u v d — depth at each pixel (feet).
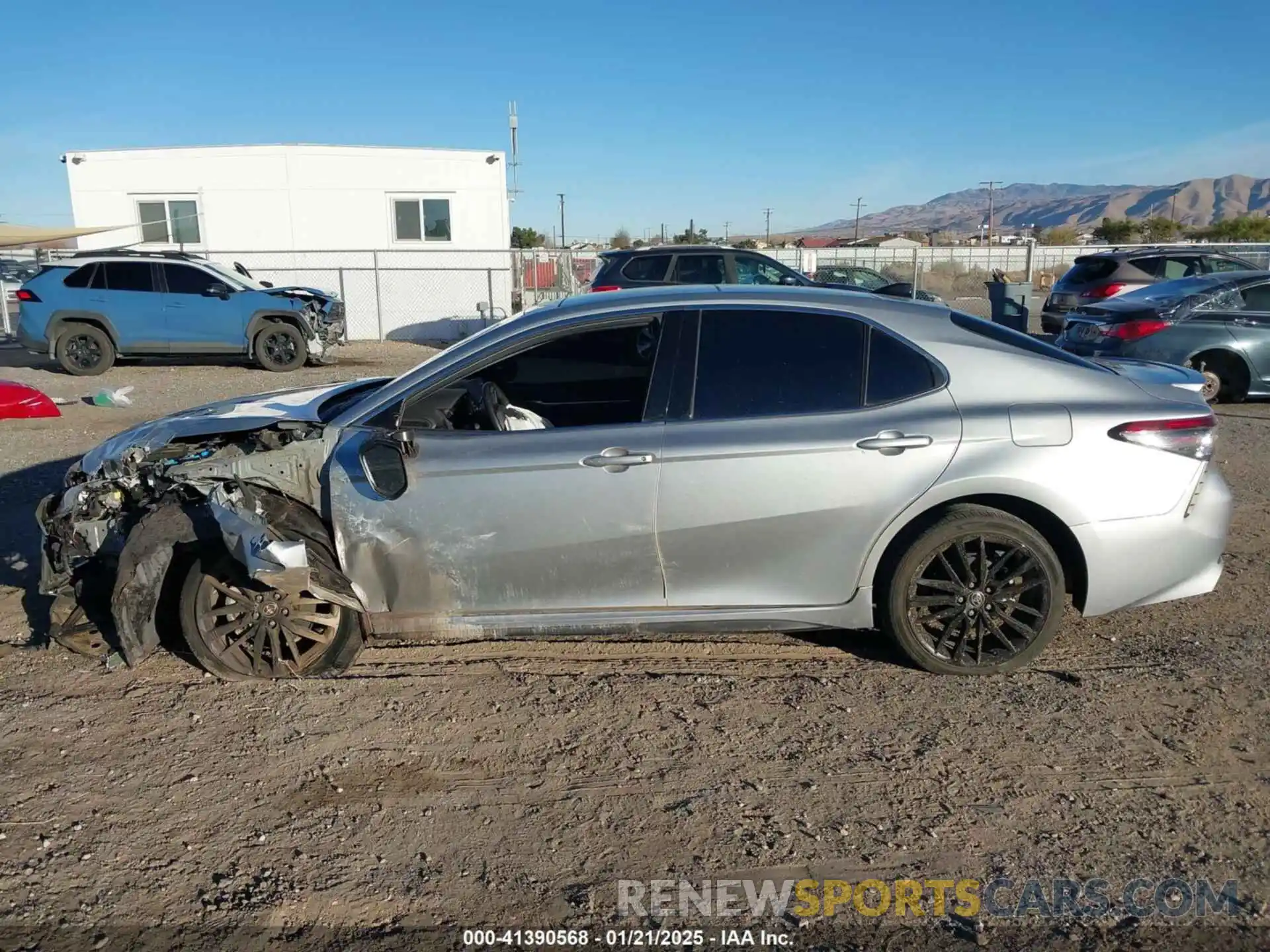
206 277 50.62
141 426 15.97
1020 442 13.41
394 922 9.37
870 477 13.32
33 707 13.55
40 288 49.49
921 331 13.92
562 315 14.07
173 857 10.32
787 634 16.01
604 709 13.48
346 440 13.97
